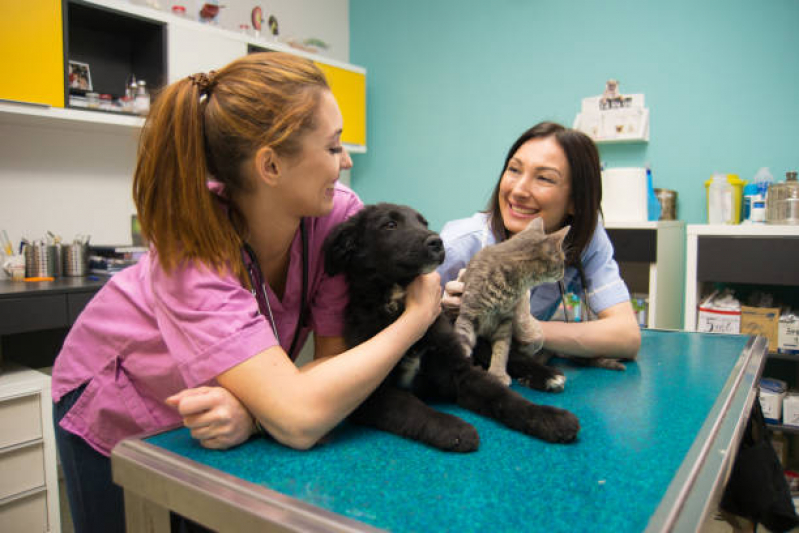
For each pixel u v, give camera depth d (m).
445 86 3.70
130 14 2.49
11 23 2.17
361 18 4.04
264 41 3.08
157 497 0.68
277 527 0.55
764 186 2.56
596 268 1.47
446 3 3.65
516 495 0.60
